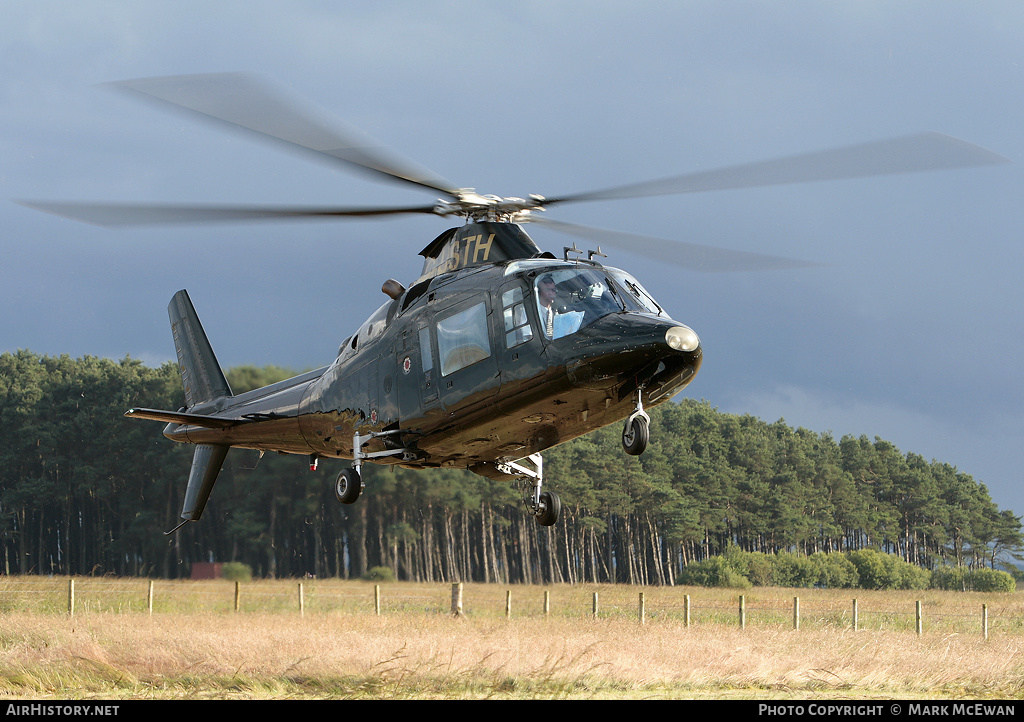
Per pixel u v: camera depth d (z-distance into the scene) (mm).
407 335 49844
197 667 54750
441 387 47062
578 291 43281
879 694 53844
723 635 85000
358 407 53500
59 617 89062
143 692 48781
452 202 47531
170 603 124375
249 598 141625
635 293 44594
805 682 57219
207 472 72000
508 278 44812
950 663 64312
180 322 76938
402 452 50812
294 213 40594
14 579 193125
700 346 40594
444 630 85438
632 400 42938
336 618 98188
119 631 73500
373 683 50281
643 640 74562
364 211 44188
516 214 48406
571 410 43906
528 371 42844
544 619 105750
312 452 61312
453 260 49250
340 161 39000
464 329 46219
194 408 74188
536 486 53500
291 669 53594
